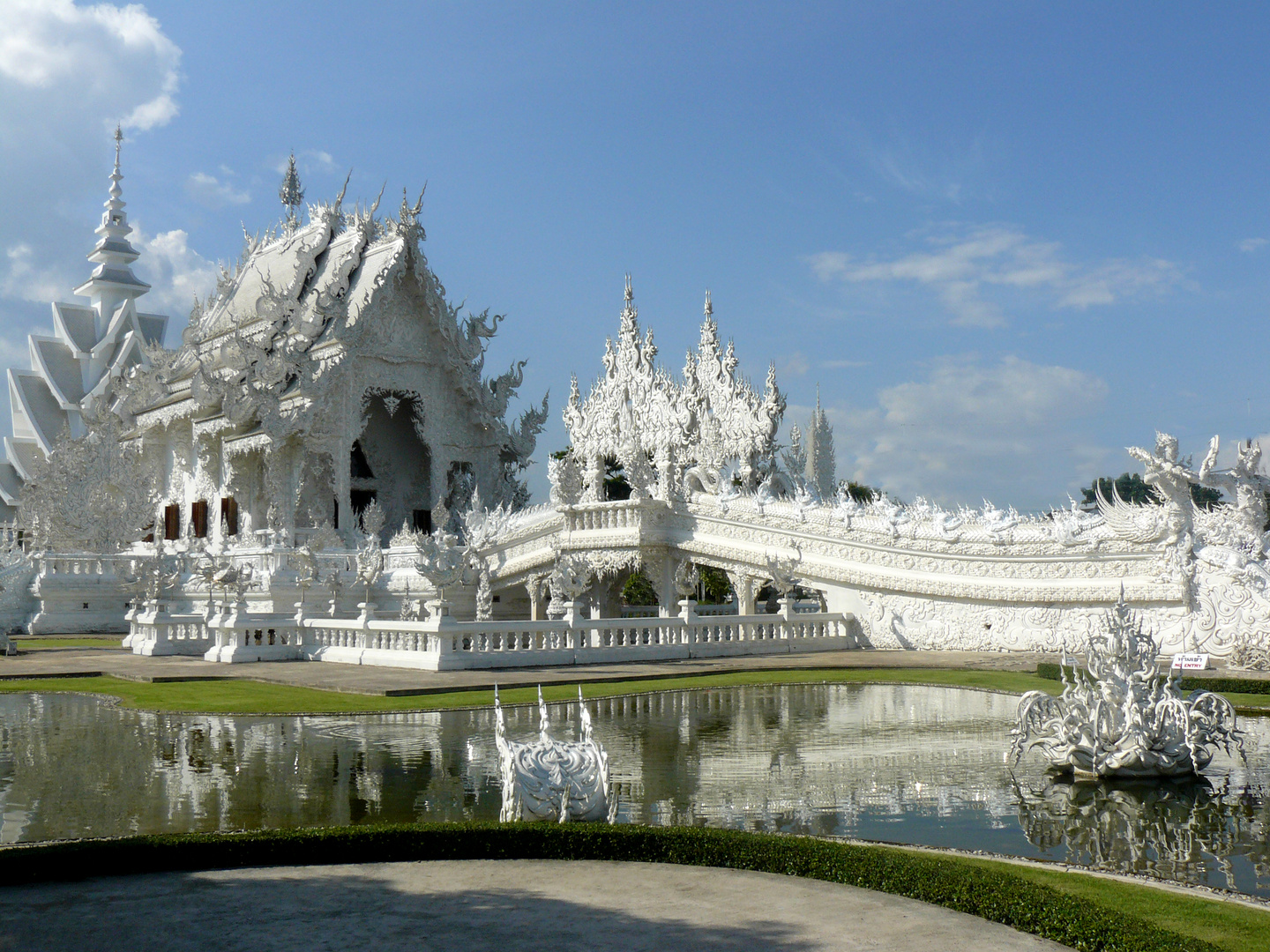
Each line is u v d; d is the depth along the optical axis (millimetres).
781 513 34125
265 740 14984
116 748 14305
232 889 7531
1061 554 28953
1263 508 26328
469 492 53750
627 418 51625
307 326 49375
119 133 92438
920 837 9617
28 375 86312
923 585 30984
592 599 40688
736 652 29297
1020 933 6539
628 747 14352
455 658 23906
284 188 67188
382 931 6637
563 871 8016
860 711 17969
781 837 8320
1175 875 8500
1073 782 11922
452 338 52375
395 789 11555
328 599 39875
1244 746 14242
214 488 55844
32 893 7465
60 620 42469
